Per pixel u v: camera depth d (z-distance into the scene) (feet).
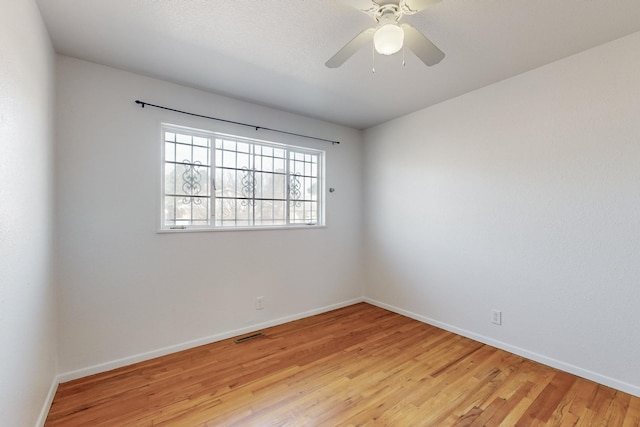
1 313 3.67
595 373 6.68
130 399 6.09
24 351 4.54
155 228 7.94
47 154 5.91
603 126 6.55
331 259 11.97
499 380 6.78
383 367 7.39
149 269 7.87
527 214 7.81
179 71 7.64
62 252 6.72
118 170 7.43
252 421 5.47
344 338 9.17
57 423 5.38
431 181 10.21
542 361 7.52
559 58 7.10
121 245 7.46
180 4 5.24
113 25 5.78
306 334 9.49
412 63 7.29
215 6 5.29
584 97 6.81
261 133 9.98
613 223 6.45
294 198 11.19
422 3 4.54
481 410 5.76
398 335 9.39
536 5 5.25
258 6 5.29
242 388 6.49
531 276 7.75
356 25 5.85
